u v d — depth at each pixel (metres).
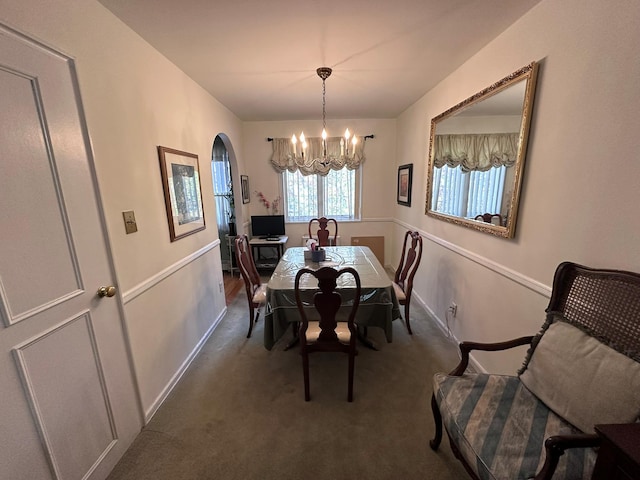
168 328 1.96
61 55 1.13
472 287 2.18
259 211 4.62
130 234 1.58
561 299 1.30
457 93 2.35
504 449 1.00
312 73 2.41
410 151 3.63
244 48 1.92
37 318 1.05
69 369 1.18
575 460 0.94
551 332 1.25
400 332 2.67
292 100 3.22
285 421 1.67
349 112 3.90
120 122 1.52
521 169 1.60
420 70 2.38
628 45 1.03
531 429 1.07
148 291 1.74
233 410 1.77
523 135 1.56
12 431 0.98
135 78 1.66
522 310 1.65
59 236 1.13
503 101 1.73
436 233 2.87
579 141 1.25
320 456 1.45
